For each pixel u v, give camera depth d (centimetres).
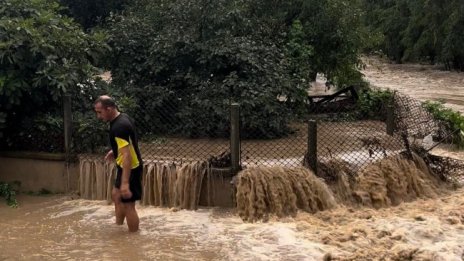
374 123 1252
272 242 684
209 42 1131
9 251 668
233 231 728
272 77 1116
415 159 912
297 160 890
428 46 3588
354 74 1516
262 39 1234
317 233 714
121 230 736
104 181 866
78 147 908
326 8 1445
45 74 897
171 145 1015
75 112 964
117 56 1193
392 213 798
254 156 926
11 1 954
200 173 826
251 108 1070
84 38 1023
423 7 3444
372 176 849
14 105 933
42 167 913
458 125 1201
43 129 916
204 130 1076
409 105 1275
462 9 3153
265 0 1457
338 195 831
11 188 903
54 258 645
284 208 790
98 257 646
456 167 959
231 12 1149
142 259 639
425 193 877
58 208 834
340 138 1063
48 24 962
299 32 1381
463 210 789
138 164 719
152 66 1154
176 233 723
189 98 1105
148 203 842
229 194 825
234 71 1120
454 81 2998
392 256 631
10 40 882
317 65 1487
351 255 635
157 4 1270
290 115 1141
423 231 701
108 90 1050
